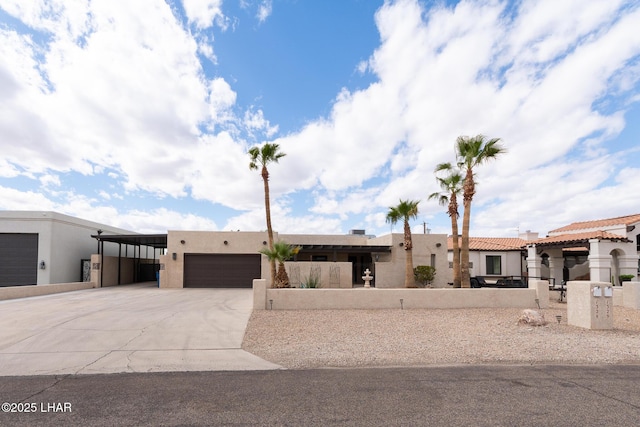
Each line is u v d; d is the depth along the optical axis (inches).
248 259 898.7
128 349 280.5
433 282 925.8
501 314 447.8
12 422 151.8
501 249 1075.9
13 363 243.4
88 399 178.1
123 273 1050.1
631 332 351.3
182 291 778.8
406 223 763.4
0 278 864.3
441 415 159.5
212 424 150.6
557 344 298.8
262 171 660.7
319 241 1132.5
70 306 518.6
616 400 177.3
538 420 154.3
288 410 164.9
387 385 200.1
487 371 227.8
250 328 360.5
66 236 944.9
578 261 981.2
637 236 804.0
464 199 591.8
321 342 306.2
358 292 487.2
